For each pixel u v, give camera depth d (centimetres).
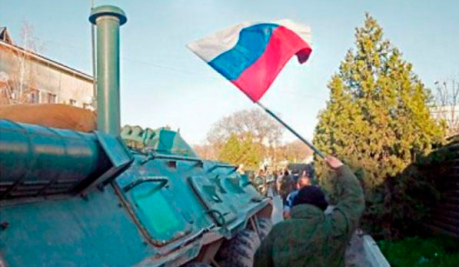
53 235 234
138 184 370
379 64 1073
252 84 405
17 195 229
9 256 198
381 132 1014
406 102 1007
